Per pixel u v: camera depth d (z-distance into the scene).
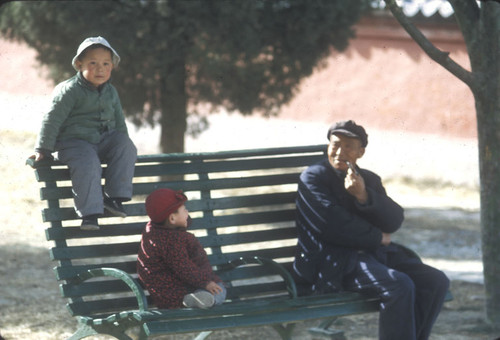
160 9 8.77
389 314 4.43
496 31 5.66
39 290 6.63
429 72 14.88
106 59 4.45
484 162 5.86
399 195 12.25
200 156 5.06
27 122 16.20
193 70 10.14
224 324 4.10
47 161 4.47
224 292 4.25
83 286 4.38
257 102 10.29
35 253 7.92
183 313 3.99
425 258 8.43
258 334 5.90
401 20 5.56
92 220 4.30
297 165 5.41
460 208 11.40
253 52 9.32
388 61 15.41
